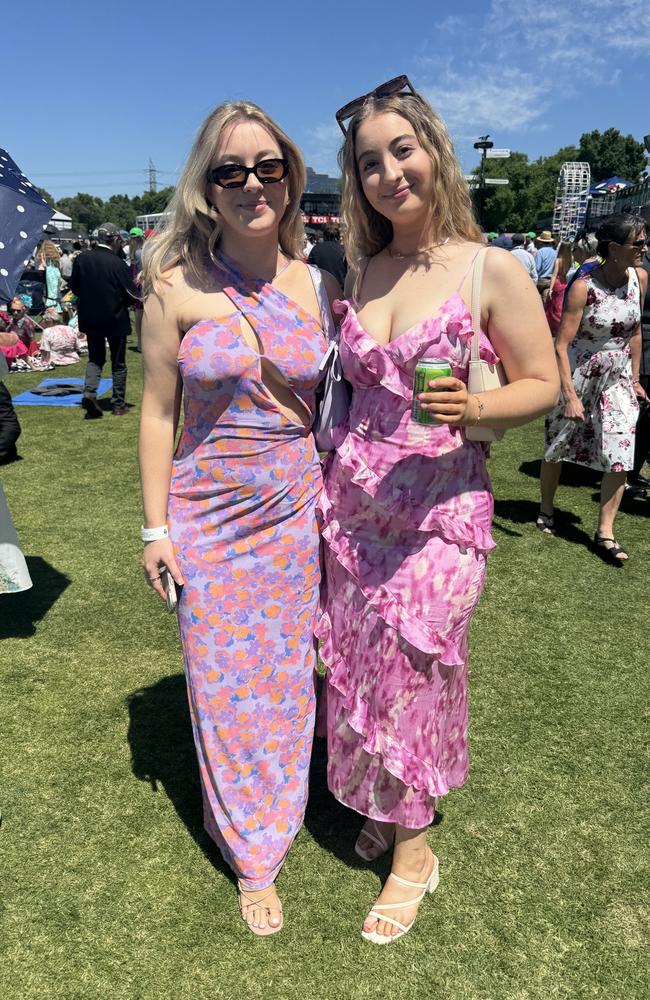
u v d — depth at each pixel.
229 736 1.97
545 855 2.21
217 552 1.88
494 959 1.88
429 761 1.91
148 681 3.06
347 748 2.00
